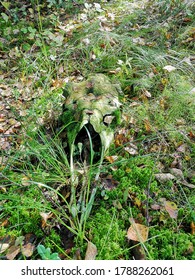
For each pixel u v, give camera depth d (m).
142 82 0.86
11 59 1.08
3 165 0.68
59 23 1.21
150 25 1.12
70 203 0.57
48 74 0.96
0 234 0.56
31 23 1.23
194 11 1.14
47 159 0.66
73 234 0.55
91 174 0.62
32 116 0.81
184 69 0.91
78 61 1.02
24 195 0.61
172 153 0.69
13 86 0.95
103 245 0.52
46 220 0.56
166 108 0.80
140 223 0.56
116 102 0.72
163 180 0.63
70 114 0.71
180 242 0.52
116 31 1.11
